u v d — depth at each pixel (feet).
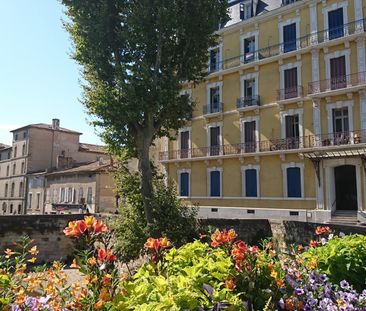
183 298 8.29
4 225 67.87
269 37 89.10
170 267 11.61
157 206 45.52
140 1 48.14
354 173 76.64
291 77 84.17
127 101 45.65
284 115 83.82
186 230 45.01
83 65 50.49
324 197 75.82
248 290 10.59
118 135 50.49
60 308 9.98
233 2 100.73
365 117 71.61
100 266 10.45
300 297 11.93
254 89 90.99
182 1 49.06
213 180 95.66
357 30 73.77
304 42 82.02
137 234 43.04
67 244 73.10
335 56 76.74
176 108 51.29
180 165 102.83
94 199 117.70
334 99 76.18
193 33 50.80
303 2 82.33
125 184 52.01
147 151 50.21
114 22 49.73
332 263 14.67
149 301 8.64
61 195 136.26
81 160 172.14
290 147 81.51
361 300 12.35
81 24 48.19
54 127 169.17
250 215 86.22
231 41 96.94
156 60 49.73
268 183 84.74
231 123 94.12
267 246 16.15
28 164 158.20
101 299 9.43
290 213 79.82
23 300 10.23
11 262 13.33
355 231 36.60
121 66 47.83
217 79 98.27
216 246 13.30
